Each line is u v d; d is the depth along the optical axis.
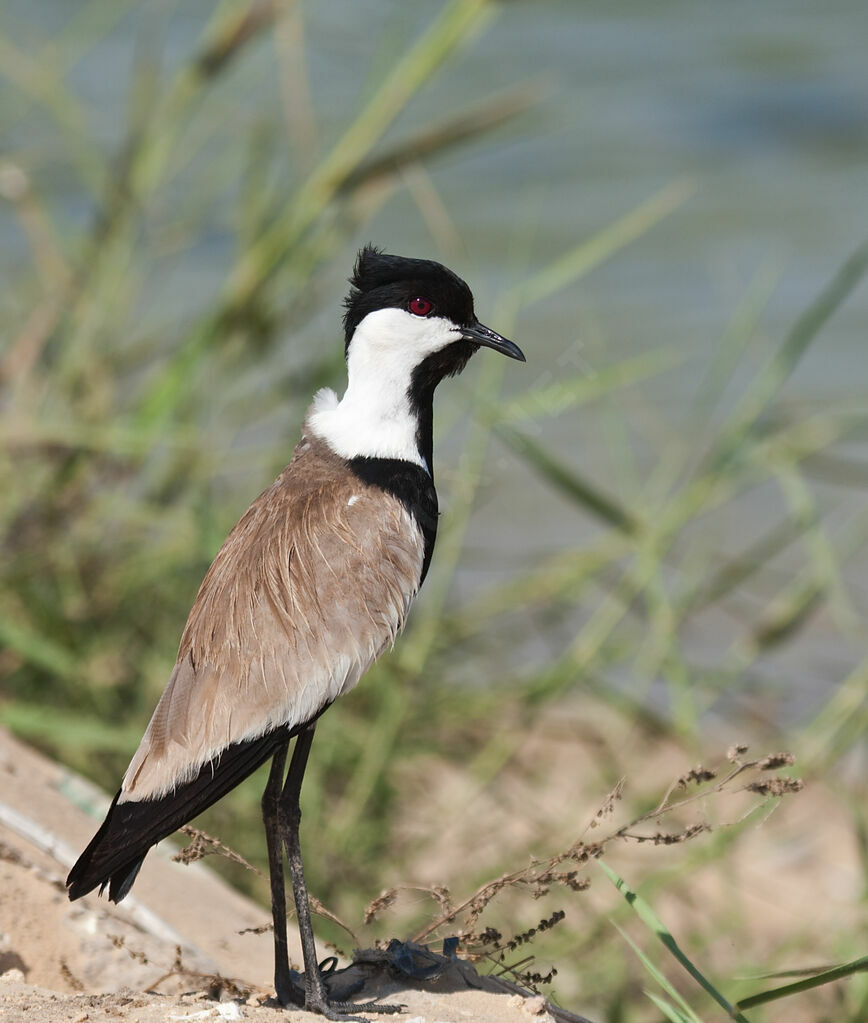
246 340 13.77
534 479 19.81
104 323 14.32
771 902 12.56
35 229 14.85
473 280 24.44
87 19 21.59
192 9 32.28
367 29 31.23
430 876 11.70
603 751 13.49
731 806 14.38
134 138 14.59
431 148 13.10
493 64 34.31
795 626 13.05
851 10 40.31
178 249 17.59
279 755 6.89
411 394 7.34
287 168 16.62
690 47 36.84
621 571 15.23
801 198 29.08
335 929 10.99
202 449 13.33
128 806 6.16
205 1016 6.07
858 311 24.31
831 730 12.06
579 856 6.84
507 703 12.87
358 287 7.47
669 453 17.55
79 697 12.36
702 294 24.81
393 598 6.80
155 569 12.80
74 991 6.98
